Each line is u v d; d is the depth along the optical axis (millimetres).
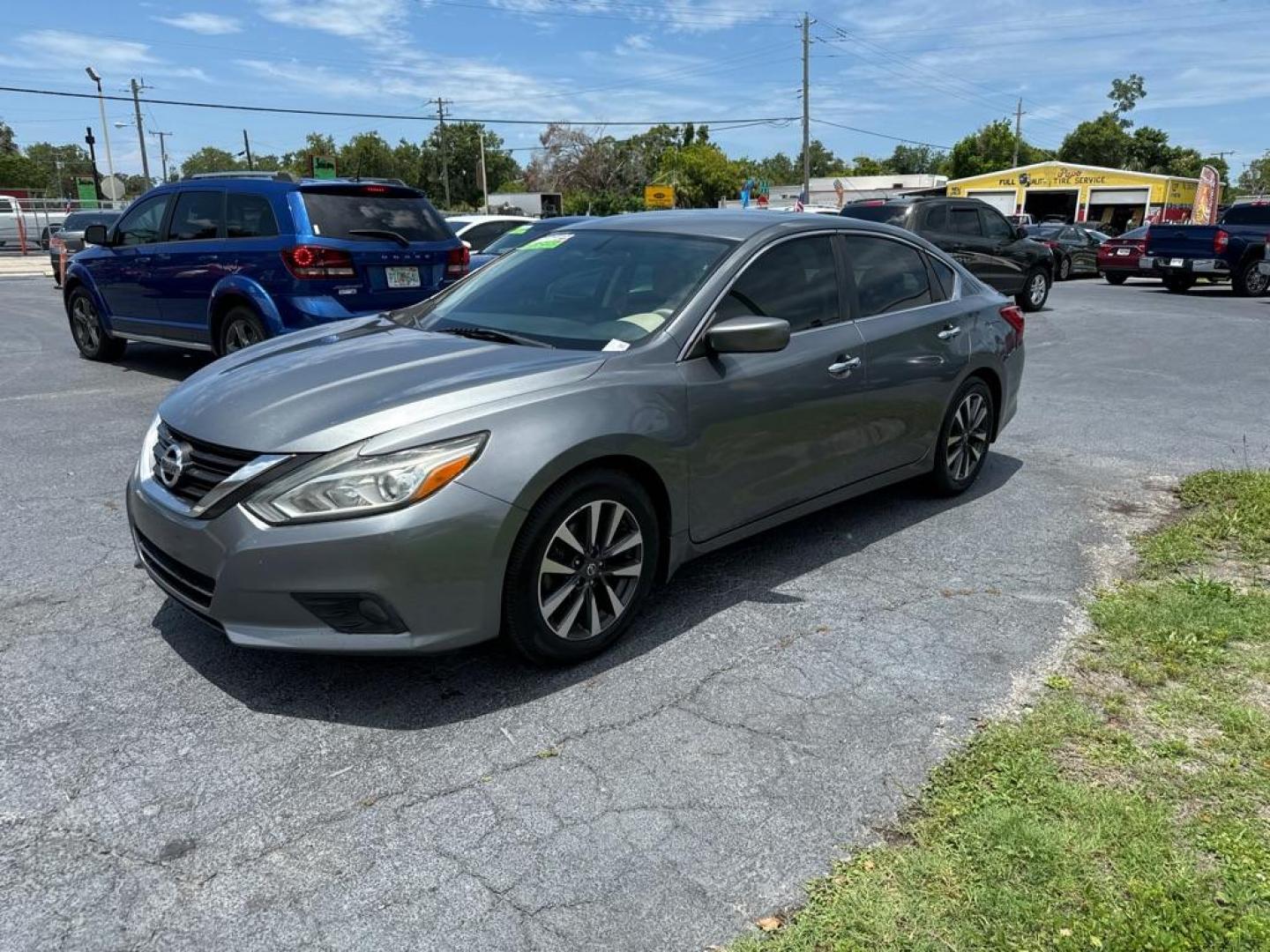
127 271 8812
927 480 5281
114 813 2613
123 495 5254
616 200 73500
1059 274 24031
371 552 2889
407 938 2205
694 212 4723
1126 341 11758
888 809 2656
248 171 8164
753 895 2342
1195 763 2824
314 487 2928
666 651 3562
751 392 3848
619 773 2816
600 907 2303
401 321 4395
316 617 2967
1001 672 3410
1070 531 4883
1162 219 50250
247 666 3393
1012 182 57312
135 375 8961
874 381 4488
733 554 4527
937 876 2369
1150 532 4863
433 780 2777
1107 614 3818
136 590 4016
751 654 3541
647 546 3553
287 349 3967
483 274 4629
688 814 2639
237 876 2389
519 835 2551
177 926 2232
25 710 3092
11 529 4695
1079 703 3158
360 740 2967
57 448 6188
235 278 7598
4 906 2273
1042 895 2289
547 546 3201
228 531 2975
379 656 3008
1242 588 4105
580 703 3195
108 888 2344
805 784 2771
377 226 7727
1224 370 9625
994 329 5371
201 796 2689
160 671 3354
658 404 3496
